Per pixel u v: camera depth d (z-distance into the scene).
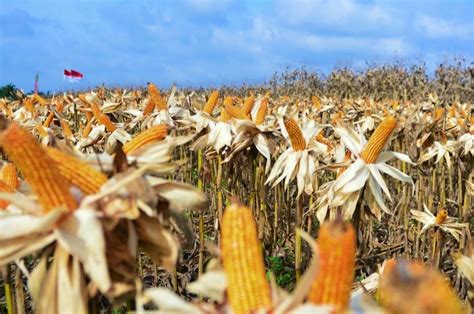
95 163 1.18
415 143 4.13
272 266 3.10
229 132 3.01
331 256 0.73
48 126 3.89
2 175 1.40
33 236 1.01
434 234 2.62
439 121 4.14
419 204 3.84
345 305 0.74
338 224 0.74
